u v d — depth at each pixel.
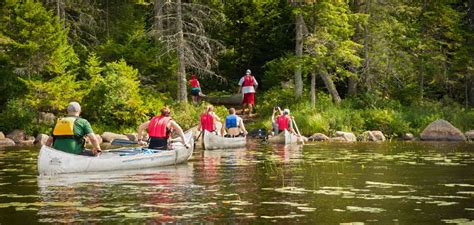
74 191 10.70
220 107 32.91
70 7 35.69
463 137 28.20
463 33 34.88
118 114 29.97
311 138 28.31
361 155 18.44
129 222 7.79
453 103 34.78
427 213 8.41
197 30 32.38
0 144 25.92
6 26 30.16
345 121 30.44
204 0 37.81
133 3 37.25
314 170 14.00
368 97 33.12
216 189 10.82
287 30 34.84
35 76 29.80
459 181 11.91
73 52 31.59
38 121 29.44
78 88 30.97
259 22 38.12
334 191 10.52
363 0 34.38
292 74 35.56
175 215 8.25
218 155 18.80
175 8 32.97
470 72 35.12
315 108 31.33
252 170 14.10
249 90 31.83
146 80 34.09
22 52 29.11
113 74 30.53
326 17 31.08
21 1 30.94
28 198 9.91
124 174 13.46
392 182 11.74
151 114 31.77
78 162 13.70
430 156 18.02
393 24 34.00
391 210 8.64
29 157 18.50
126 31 35.81
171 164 15.66
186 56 32.88
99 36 37.09
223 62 39.81
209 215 8.25
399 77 35.59
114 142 15.98
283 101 32.84
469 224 7.65
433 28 35.47
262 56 39.44
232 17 38.38
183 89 32.28
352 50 31.48
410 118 31.41
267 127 29.62
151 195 10.12
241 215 8.24
